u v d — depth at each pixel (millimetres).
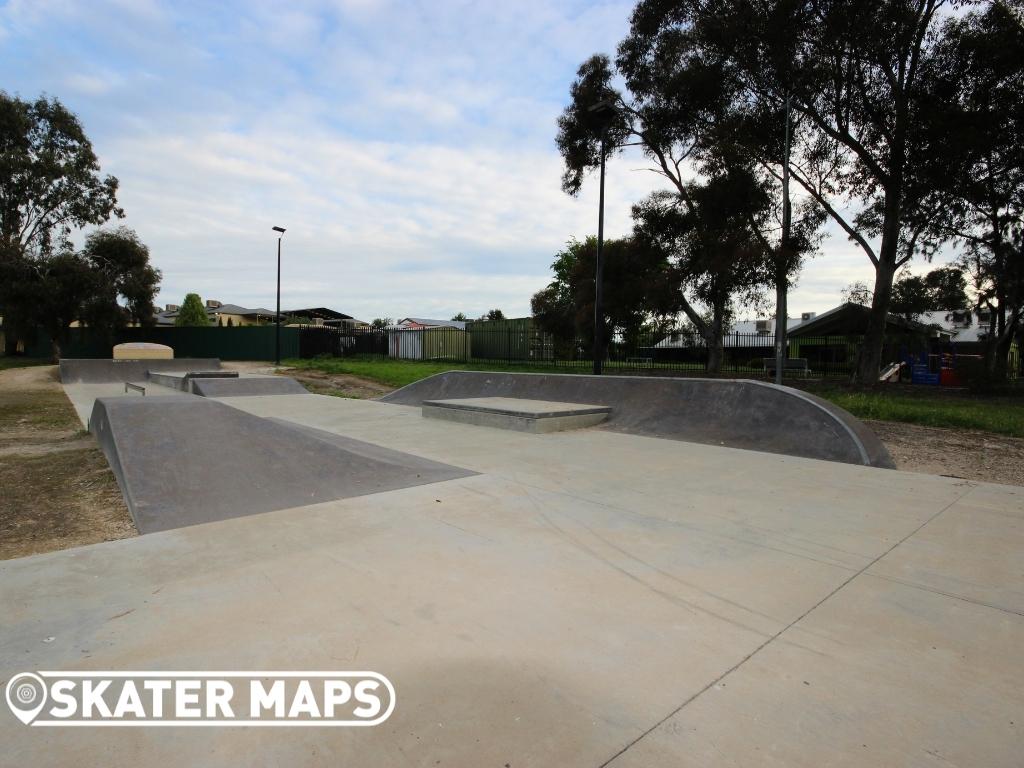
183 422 5824
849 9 14148
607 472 5582
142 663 2195
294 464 5262
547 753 1723
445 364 25500
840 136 16766
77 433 8359
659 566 3205
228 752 1735
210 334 32312
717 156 17594
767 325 37031
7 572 3086
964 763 1702
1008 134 14641
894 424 9883
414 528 3850
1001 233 19406
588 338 25125
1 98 27438
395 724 1854
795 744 1774
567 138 21078
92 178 30609
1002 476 5910
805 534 3762
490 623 2531
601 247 13781
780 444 6918
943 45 15148
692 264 19547
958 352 29688
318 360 28516
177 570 3117
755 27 15477
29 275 25484
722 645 2367
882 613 2662
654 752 1732
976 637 2451
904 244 20172
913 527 3920
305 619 2551
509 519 4055
